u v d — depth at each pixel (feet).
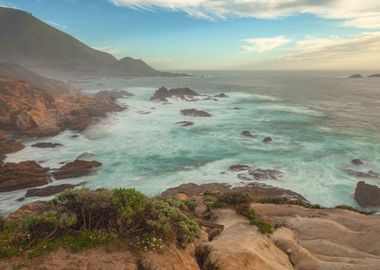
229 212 69.00
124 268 29.48
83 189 38.73
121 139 190.70
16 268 28.02
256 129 219.82
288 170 139.95
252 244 43.16
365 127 227.20
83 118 225.15
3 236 32.27
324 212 76.54
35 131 194.29
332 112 295.48
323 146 176.35
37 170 132.57
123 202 36.65
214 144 181.47
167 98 375.25
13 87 247.50
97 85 645.51
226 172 137.90
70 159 153.69
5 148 160.97
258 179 129.80
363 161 150.61
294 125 234.17
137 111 289.12
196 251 39.27
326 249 50.90
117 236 33.73
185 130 214.90
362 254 48.75
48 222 33.40
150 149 171.12
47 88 365.61
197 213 70.49
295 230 61.16
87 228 35.32
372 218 70.54
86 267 28.94
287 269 39.37
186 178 131.75
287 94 455.63
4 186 119.55
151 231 35.01
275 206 81.15
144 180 129.80
